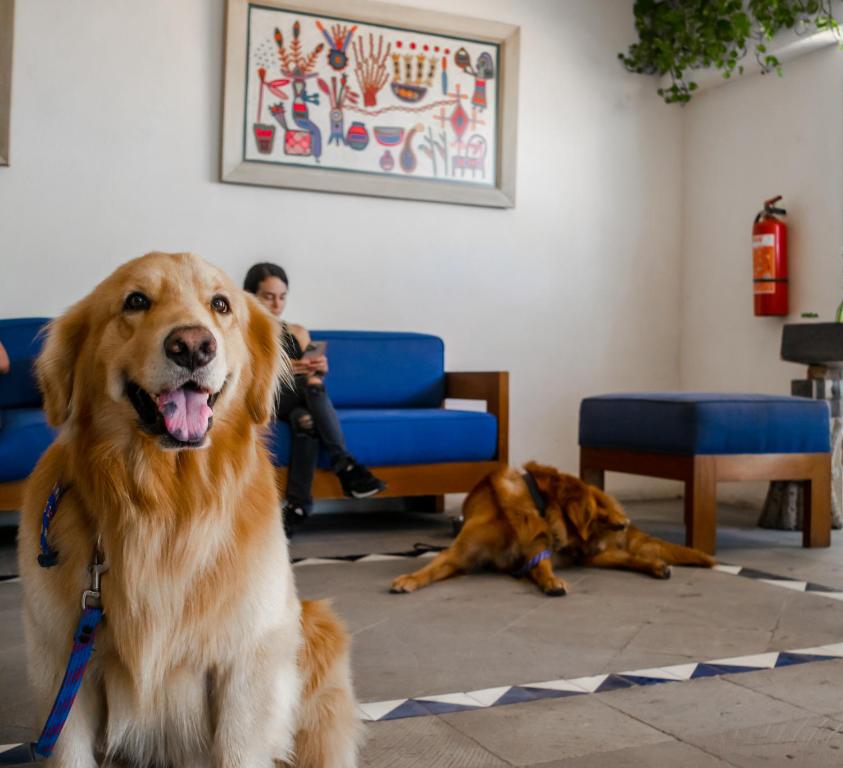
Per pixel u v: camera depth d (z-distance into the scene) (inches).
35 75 170.6
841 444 179.2
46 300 172.6
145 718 52.1
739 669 89.0
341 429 157.5
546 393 217.6
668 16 216.1
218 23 183.8
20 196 170.1
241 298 62.1
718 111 222.7
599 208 223.5
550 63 216.5
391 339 191.2
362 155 195.8
